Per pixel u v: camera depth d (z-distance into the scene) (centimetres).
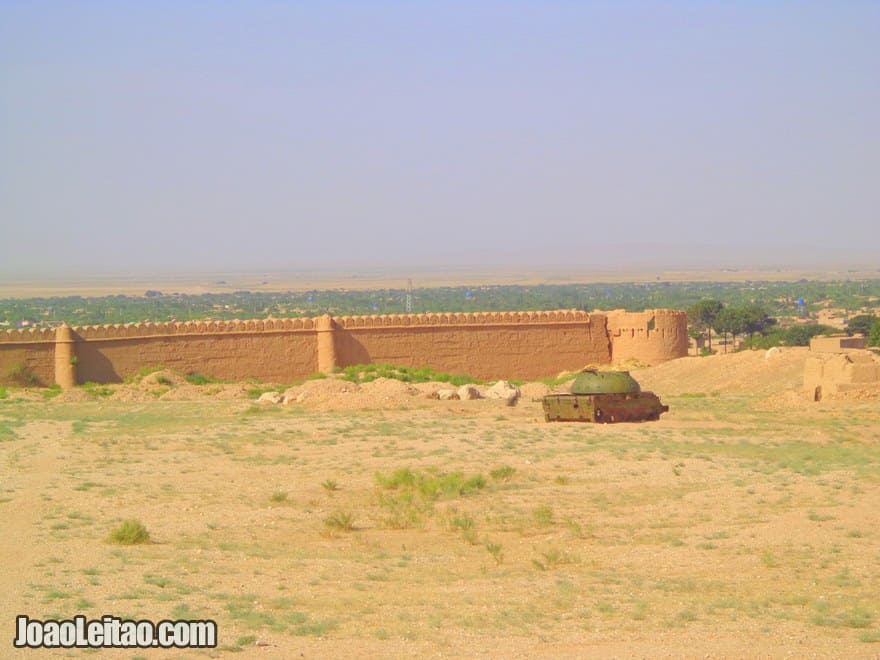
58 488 2820
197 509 2533
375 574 1892
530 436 3616
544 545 2130
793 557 1975
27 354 6062
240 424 4100
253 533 2277
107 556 2031
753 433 3694
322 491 2770
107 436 3884
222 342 6612
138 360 6353
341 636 1506
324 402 4753
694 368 6053
